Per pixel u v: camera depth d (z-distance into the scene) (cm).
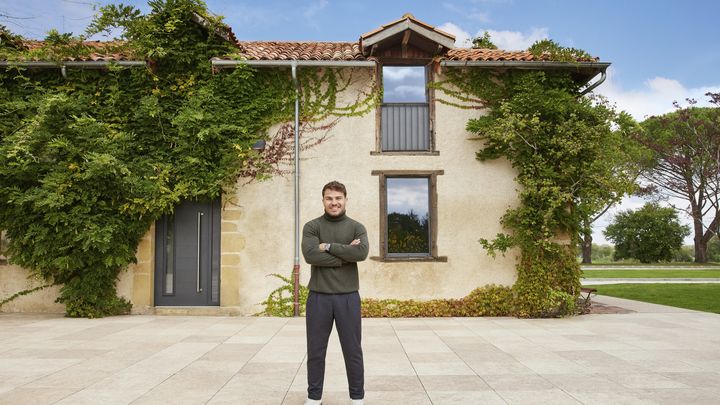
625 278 2042
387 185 1022
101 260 930
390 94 1044
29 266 952
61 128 913
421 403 412
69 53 981
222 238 986
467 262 993
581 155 970
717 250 4706
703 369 534
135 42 974
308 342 394
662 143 3253
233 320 907
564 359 585
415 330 805
